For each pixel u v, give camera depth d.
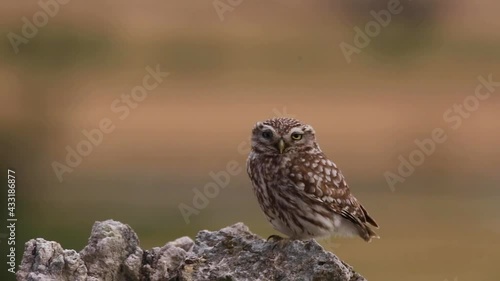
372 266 20.08
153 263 10.13
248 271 9.81
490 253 20.72
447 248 21.03
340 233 11.86
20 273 9.68
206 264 9.95
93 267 9.90
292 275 9.72
